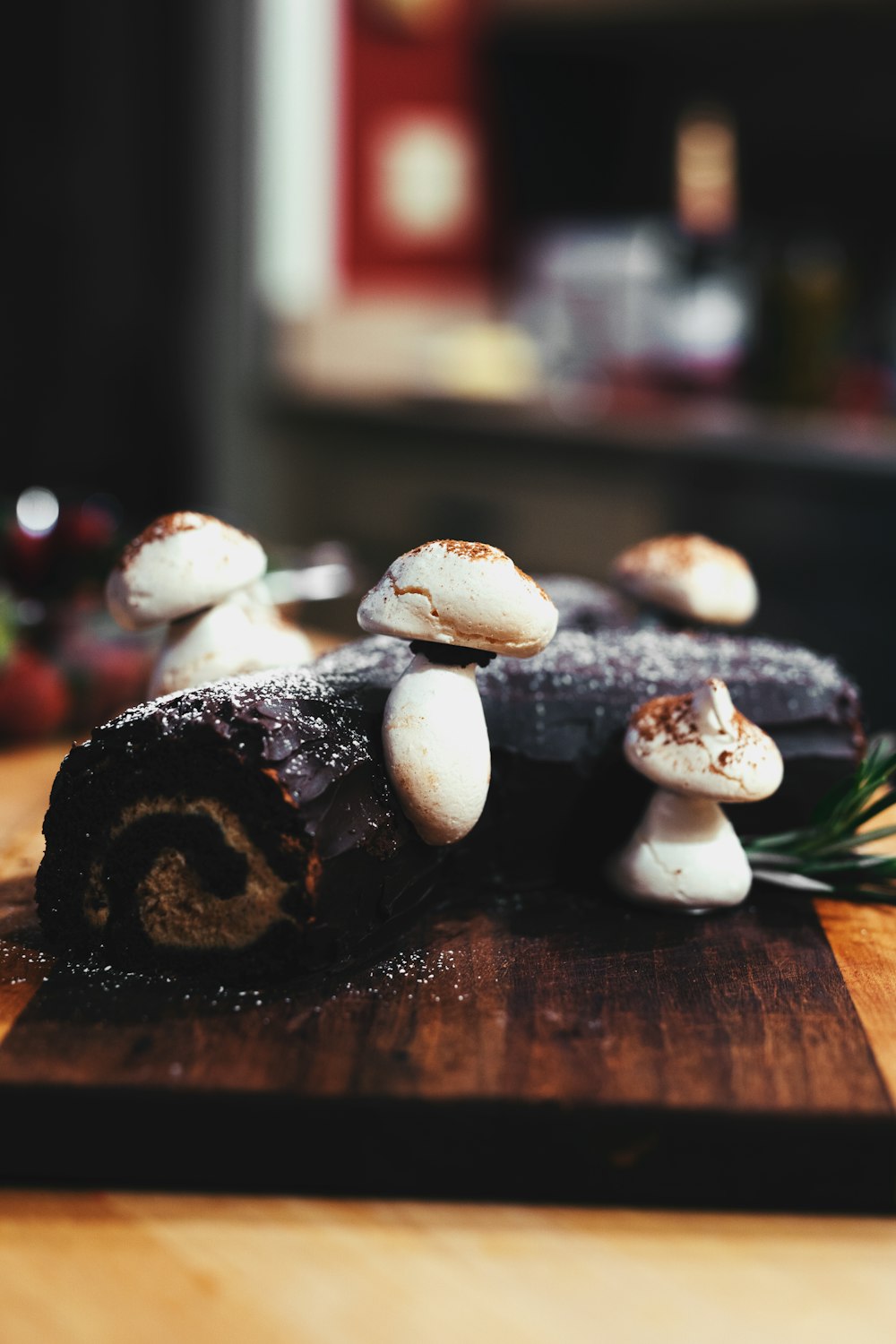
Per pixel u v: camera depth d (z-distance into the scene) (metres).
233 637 0.54
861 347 1.44
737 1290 0.39
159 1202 0.42
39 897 0.49
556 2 1.35
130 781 0.47
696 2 1.26
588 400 1.37
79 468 1.46
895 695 1.03
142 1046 0.44
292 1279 0.40
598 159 1.56
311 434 1.38
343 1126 0.42
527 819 0.54
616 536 1.14
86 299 1.42
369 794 0.48
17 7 1.31
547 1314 0.39
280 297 1.47
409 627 0.48
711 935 0.51
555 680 0.54
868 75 1.36
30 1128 0.43
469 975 0.48
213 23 1.39
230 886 0.47
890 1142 0.42
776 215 1.49
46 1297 0.39
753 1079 0.43
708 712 0.50
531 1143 0.42
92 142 1.39
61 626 0.70
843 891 0.53
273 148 1.43
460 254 1.63
